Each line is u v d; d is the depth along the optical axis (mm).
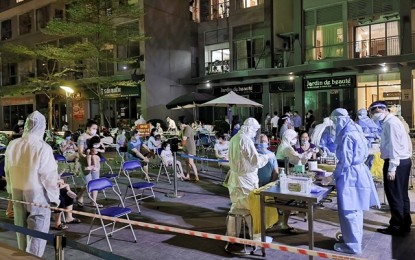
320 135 7898
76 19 20625
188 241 5465
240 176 5199
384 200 7176
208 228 6098
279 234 5707
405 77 17797
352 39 20391
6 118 36562
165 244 5367
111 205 7676
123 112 26672
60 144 12961
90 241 5543
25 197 4145
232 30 26078
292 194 4512
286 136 7094
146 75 24547
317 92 21094
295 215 6680
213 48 27484
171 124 18562
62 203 6285
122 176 11289
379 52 19547
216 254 4969
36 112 4301
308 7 21625
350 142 4793
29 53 21891
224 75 22656
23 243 4242
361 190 4793
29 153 4152
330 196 7348
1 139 16062
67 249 5254
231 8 26172
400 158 5449
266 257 4832
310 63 20453
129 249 5203
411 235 5547
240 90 24078
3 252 3748
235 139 5281
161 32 25578
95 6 20438
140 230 6016
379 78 19078
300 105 21422
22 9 32156
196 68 28328
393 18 18922
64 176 9031
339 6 20594
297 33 22062
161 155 10477
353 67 18516
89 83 23875
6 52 25078
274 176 6098
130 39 21031
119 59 21234
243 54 25625
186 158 10453
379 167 7512
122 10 21078
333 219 6438
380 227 5910
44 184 4180
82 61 22969
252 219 5031
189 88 27125
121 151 11883
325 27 21281
